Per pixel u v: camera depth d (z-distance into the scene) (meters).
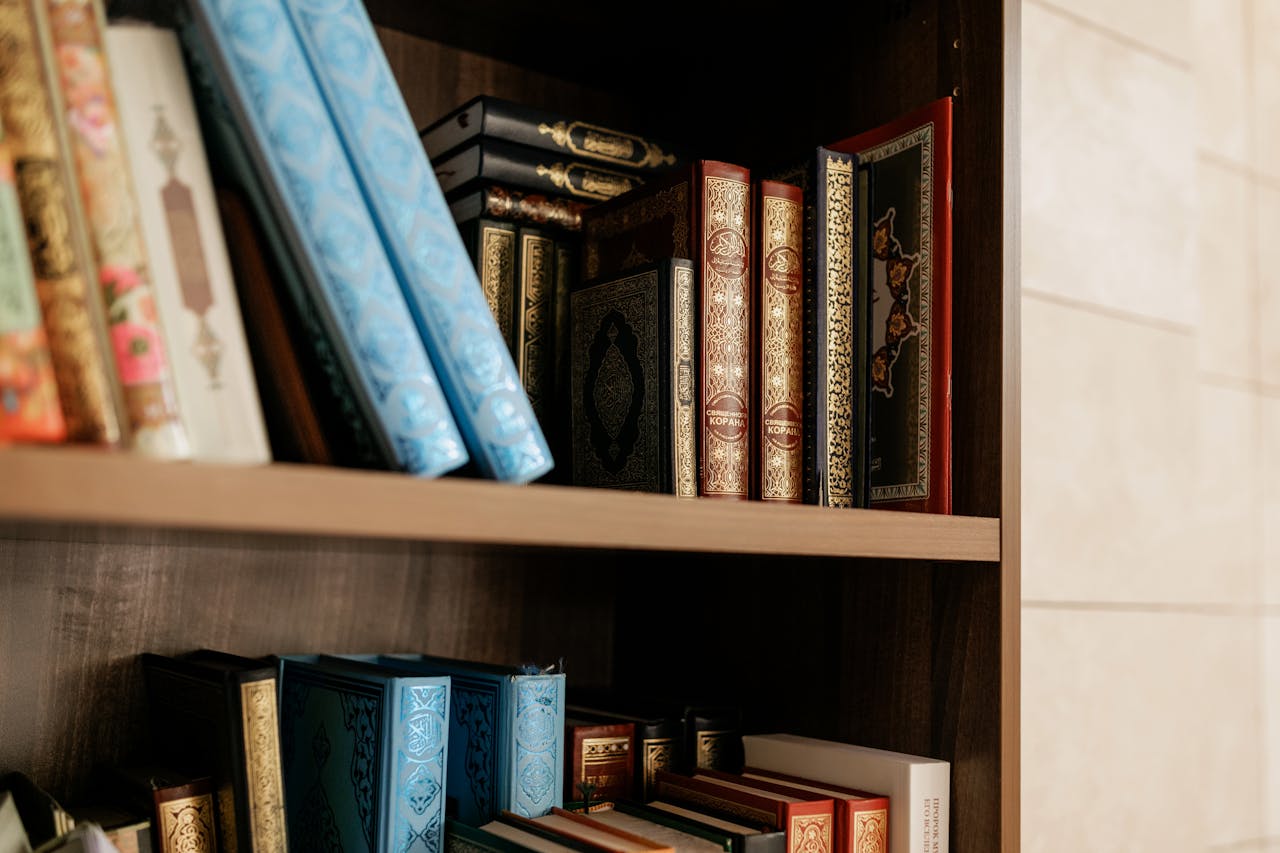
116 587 0.74
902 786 0.69
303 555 0.81
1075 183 0.81
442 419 0.52
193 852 0.60
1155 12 0.89
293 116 0.50
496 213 0.77
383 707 0.63
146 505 0.41
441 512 0.48
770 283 0.69
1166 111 0.89
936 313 0.70
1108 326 0.82
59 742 0.71
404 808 0.63
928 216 0.71
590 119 0.99
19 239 0.42
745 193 0.69
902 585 0.76
